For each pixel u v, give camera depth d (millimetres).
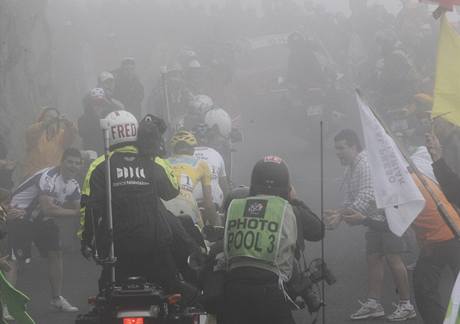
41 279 26406
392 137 17141
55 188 23453
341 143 21312
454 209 17750
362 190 20953
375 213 20906
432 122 22516
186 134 21406
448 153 22391
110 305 14875
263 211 14875
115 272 16125
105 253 16016
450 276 22516
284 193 15305
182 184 20766
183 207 19516
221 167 22828
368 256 21484
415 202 17188
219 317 15125
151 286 15164
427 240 18984
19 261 25922
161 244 16078
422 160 19781
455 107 17328
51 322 22172
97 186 16125
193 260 16000
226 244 14906
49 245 23109
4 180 27531
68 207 23719
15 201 23234
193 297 16250
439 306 19031
